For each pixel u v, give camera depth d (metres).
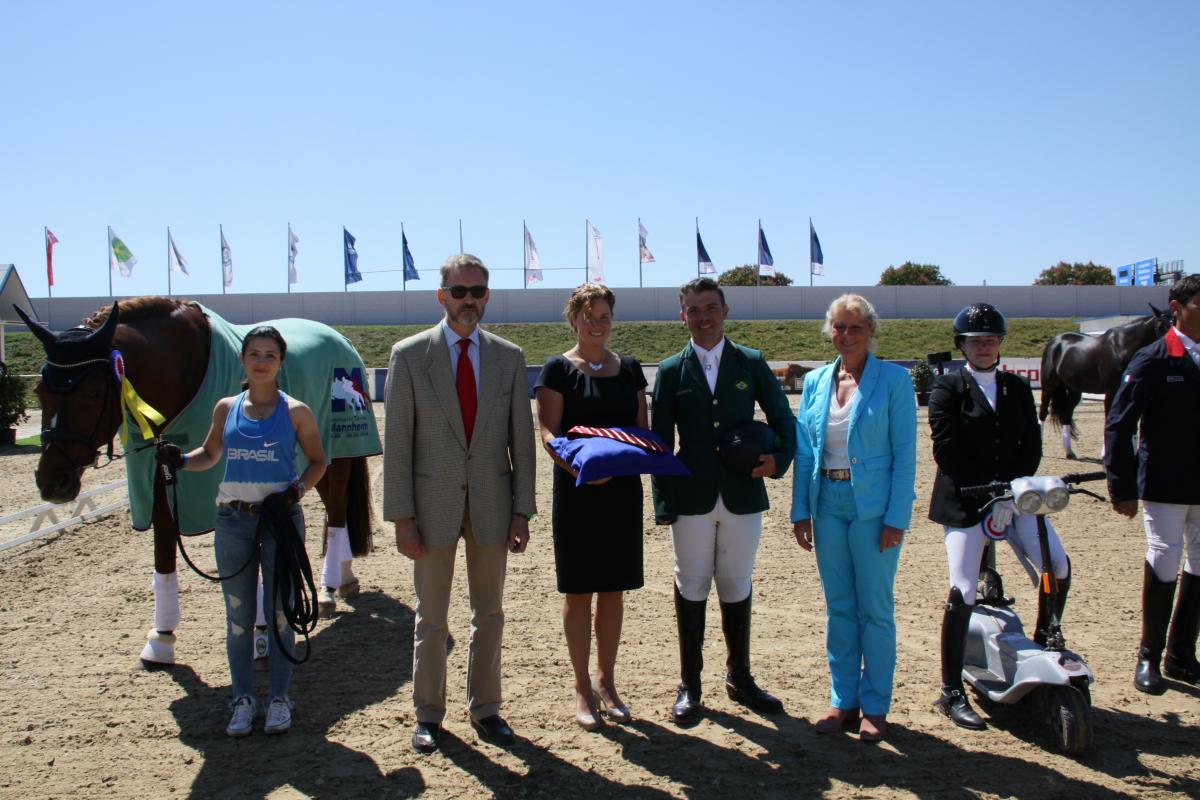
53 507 8.20
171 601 4.71
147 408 4.09
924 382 19.83
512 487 3.88
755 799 3.26
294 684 4.46
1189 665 4.32
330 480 5.83
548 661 4.68
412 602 5.91
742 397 3.94
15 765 3.60
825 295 47.59
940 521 3.96
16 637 5.16
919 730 3.82
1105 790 3.29
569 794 3.31
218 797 3.33
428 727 3.75
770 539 7.52
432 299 46.66
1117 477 4.17
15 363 34.81
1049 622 3.83
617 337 41.38
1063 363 11.18
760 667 4.57
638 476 3.92
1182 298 4.12
